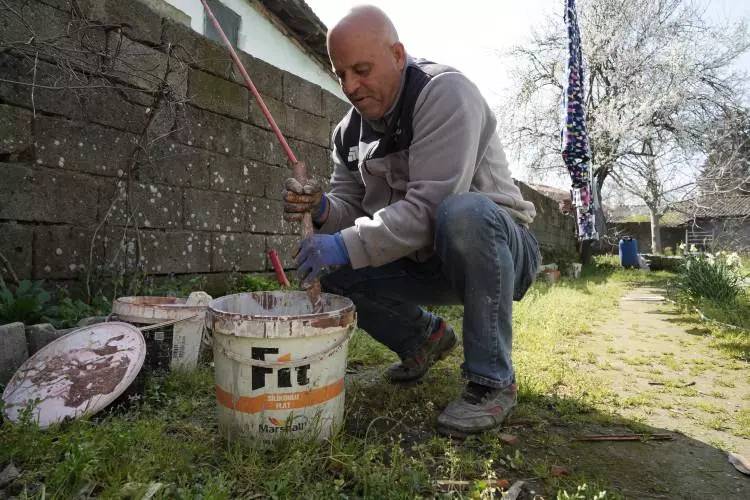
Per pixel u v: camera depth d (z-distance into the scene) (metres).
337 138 2.04
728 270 5.31
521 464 1.38
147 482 1.14
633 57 12.64
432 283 1.85
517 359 2.63
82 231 2.59
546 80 14.75
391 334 1.96
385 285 1.87
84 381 1.63
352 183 1.99
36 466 1.24
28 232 2.38
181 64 3.06
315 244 1.48
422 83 1.58
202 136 3.30
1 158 2.29
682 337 3.61
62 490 1.11
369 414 1.73
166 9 3.36
